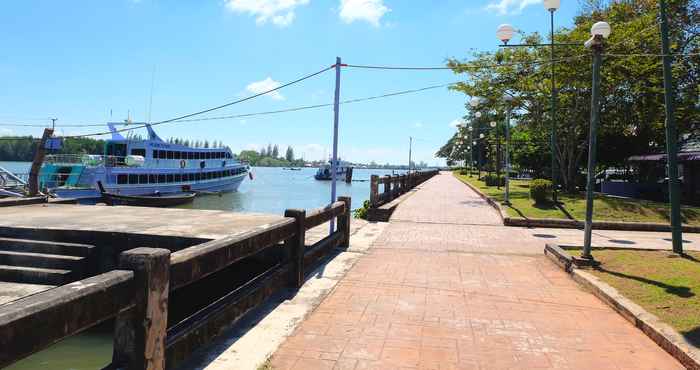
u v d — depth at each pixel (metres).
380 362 3.87
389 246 9.30
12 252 7.90
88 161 30.02
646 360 4.02
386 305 5.46
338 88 9.59
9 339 1.88
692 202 18.16
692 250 8.29
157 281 2.79
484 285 6.46
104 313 2.43
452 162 106.38
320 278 6.60
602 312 5.32
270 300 5.49
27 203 12.90
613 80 18.08
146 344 2.71
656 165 23.22
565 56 17.92
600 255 7.74
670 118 7.96
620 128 21.25
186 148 37.16
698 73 19.98
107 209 12.08
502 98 20.89
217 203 37.53
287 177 115.31
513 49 20.27
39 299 2.08
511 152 32.09
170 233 8.18
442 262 7.92
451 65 21.19
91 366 5.56
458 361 3.93
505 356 4.05
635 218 12.76
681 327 4.44
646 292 5.61
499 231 11.57
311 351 4.05
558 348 4.26
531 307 5.49
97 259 8.08
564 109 20.39
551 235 11.02
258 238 4.72
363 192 55.56
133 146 33.03
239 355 3.89
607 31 7.33
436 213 14.99
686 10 19.64
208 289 7.87
